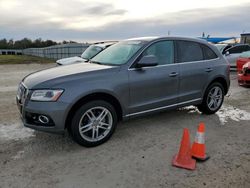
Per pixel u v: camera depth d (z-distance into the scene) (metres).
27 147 3.98
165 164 3.44
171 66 4.75
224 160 3.53
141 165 3.41
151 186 2.94
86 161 3.53
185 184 2.97
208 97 5.52
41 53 57.41
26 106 3.68
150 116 5.52
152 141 4.22
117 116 4.33
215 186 2.93
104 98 4.07
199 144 3.50
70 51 34.31
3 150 3.87
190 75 5.02
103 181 3.04
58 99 3.58
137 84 4.28
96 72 3.98
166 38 4.84
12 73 15.99
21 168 3.34
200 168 3.32
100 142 4.04
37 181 3.05
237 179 3.06
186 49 5.09
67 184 2.99
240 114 5.76
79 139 3.84
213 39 25.05
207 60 5.41
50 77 3.82
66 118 3.67
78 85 3.72
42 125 3.65
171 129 4.78
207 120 5.32
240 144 4.08
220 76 5.58
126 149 3.91
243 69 8.86
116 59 4.53
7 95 7.99
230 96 7.64
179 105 5.00
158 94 4.61
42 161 3.53
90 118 3.93
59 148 3.94
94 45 10.83
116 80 4.05
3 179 3.09
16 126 4.93
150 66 4.44
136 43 4.71
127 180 3.06
